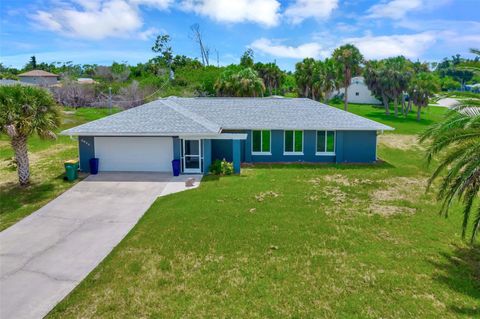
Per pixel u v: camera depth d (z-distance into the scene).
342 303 9.24
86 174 22.92
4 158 27.89
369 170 24.38
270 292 9.75
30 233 14.11
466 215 11.36
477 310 9.00
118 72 87.62
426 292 9.78
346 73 52.56
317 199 17.70
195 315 8.83
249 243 12.75
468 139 10.98
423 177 22.36
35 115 18.89
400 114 60.72
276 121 27.31
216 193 18.59
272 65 76.88
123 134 22.36
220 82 49.66
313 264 11.24
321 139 27.22
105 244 13.07
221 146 25.95
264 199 17.61
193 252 12.11
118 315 8.88
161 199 18.05
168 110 24.77
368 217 15.27
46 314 9.05
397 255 11.92
